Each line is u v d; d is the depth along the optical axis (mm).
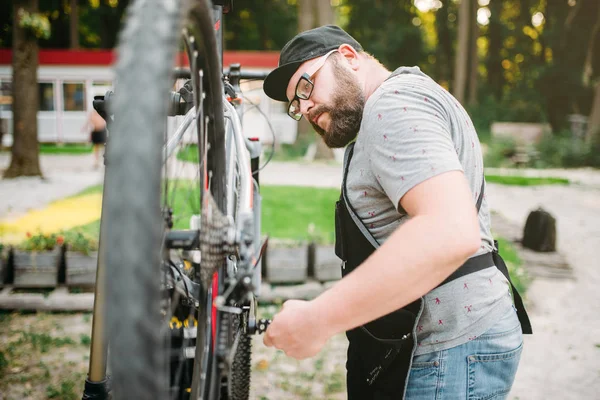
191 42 1128
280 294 5137
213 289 1404
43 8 33438
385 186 1427
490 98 32625
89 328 4625
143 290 660
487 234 1697
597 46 29828
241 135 1643
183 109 1918
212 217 1161
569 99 31797
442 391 1592
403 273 1208
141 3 806
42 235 5453
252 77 2572
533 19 39375
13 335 4441
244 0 35906
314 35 1747
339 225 1760
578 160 21953
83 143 24438
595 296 5824
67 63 23703
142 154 686
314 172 16531
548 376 4055
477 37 34719
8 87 23109
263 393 3646
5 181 13547
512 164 22141
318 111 1739
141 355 655
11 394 3486
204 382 1274
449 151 1364
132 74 726
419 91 1499
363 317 1247
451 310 1573
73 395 3463
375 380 1655
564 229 9469
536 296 5773
